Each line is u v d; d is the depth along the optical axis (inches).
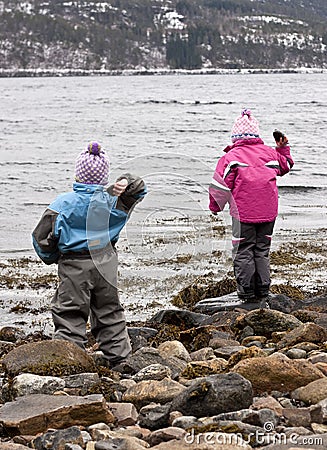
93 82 7214.6
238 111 2620.6
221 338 262.7
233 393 155.6
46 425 154.8
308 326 241.1
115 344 234.8
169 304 350.9
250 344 246.4
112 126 2085.4
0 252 536.7
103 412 158.2
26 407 160.4
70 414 156.5
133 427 155.8
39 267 477.4
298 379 174.9
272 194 315.9
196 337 268.7
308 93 4020.7
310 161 1213.7
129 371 217.5
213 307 326.3
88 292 229.8
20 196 901.8
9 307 376.5
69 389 183.2
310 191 888.3
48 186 997.2
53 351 207.3
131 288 259.6
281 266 460.4
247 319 272.2
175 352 233.3
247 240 318.7
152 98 3742.6
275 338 253.3
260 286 322.7
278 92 4234.7
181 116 2417.6
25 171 1165.1
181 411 157.0
